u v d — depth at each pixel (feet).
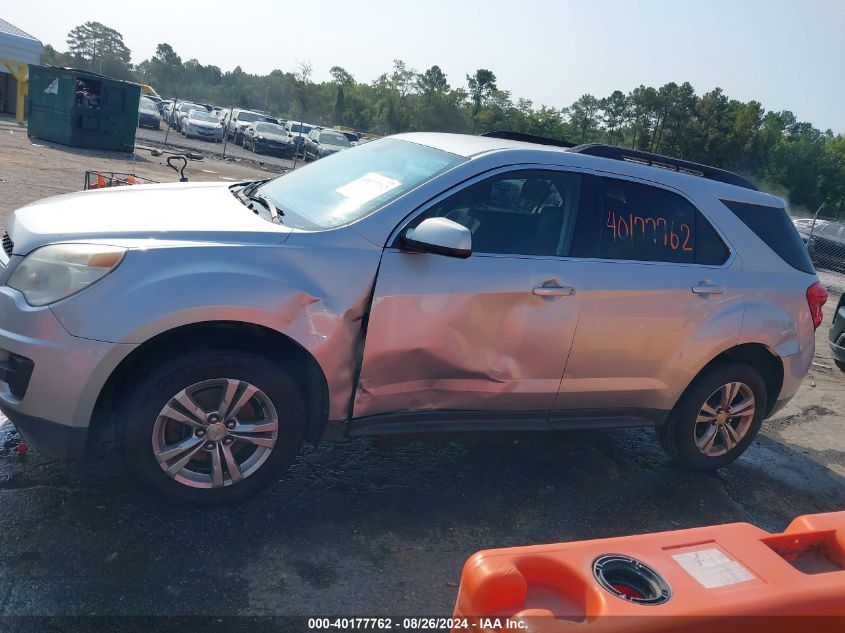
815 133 282.15
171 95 497.05
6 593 9.05
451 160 13.01
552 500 13.75
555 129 292.40
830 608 5.92
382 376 11.88
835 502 15.89
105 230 10.80
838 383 25.98
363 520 11.98
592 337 13.28
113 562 9.93
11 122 89.35
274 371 11.07
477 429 12.98
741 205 15.30
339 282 11.26
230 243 10.96
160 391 10.48
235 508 11.66
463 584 5.65
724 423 15.57
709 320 14.39
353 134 144.36
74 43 561.43
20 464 12.11
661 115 282.15
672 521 13.74
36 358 10.03
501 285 12.26
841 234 69.26
